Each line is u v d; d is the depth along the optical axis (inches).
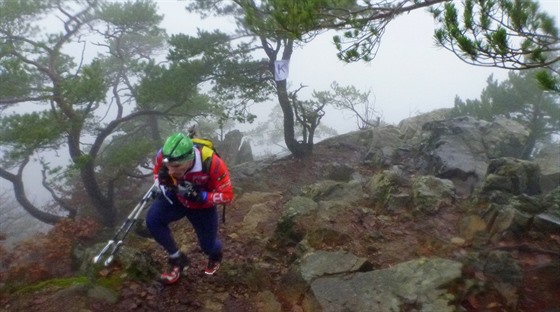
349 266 207.8
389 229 259.3
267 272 232.8
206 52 525.7
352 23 235.8
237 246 285.1
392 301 179.2
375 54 249.4
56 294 191.9
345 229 258.5
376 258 229.1
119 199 719.7
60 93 481.1
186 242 301.1
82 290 192.7
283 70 510.3
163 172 175.6
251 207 386.0
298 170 538.6
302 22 227.8
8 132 455.5
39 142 444.5
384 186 315.3
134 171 735.7
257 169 541.6
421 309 173.0
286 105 554.3
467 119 475.8
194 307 195.3
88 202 722.2
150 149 600.4
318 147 600.4
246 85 552.4
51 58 551.2
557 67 370.6
